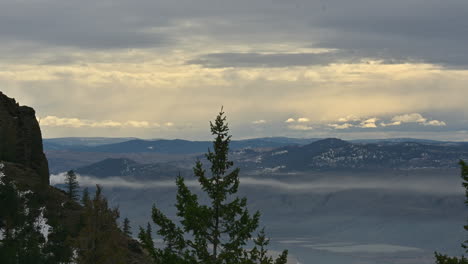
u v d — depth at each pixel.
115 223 53.53
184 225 30.67
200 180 31.34
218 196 30.88
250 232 31.22
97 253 51.03
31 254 66.75
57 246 69.69
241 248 31.00
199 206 31.02
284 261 30.97
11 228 73.00
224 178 31.48
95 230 51.94
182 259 30.42
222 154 31.48
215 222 31.42
